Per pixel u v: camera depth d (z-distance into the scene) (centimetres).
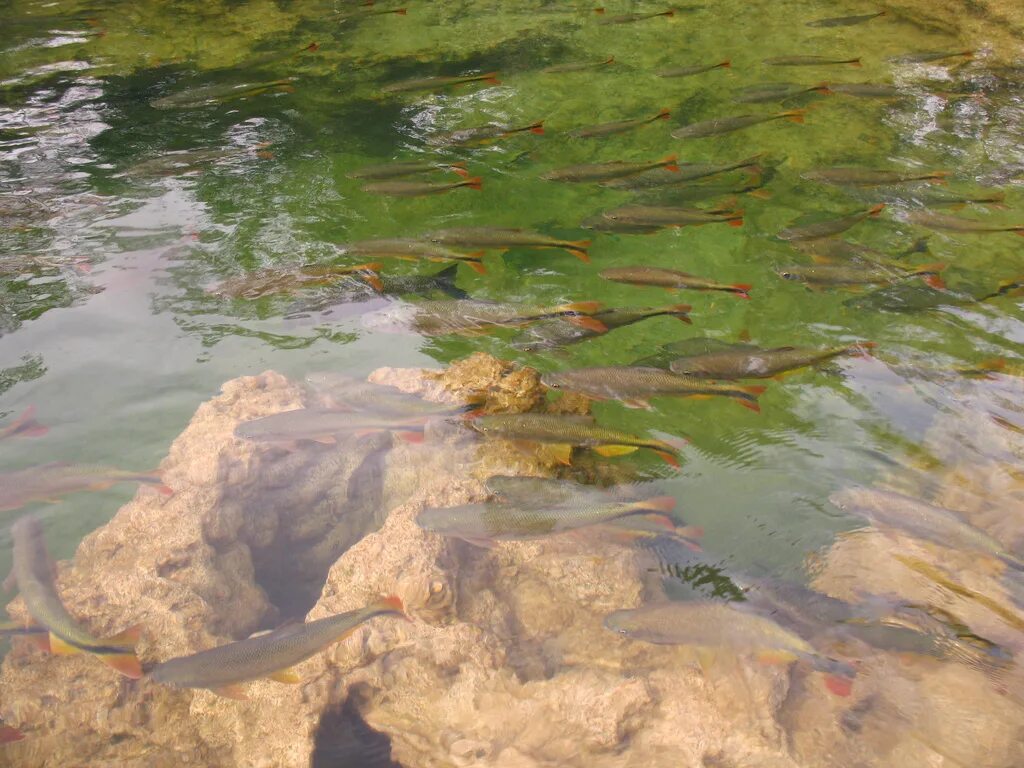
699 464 172
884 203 256
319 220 255
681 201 250
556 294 223
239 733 128
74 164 284
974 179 268
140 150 294
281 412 169
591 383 167
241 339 203
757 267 233
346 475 168
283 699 129
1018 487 163
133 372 193
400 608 129
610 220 223
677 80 348
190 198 266
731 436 180
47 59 374
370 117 319
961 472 168
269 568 162
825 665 131
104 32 410
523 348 193
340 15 434
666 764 121
